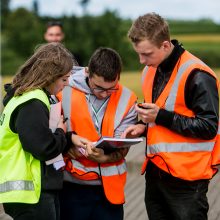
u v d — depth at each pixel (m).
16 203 4.45
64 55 4.48
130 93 4.97
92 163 4.86
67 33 40.00
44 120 4.33
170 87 4.70
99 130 4.86
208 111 4.54
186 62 4.66
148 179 4.99
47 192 4.48
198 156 4.71
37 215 4.44
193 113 4.66
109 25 41.28
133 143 4.60
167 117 4.61
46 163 4.44
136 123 4.96
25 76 4.46
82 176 4.86
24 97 4.36
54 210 4.53
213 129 4.55
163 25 4.60
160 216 4.98
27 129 4.30
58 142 4.40
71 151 4.84
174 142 4.71
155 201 4.99
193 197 4.74
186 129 4.57
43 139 4.30
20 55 43.75
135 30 4.61
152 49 4.59
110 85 4.68
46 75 4.42
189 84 4.60
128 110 4.90
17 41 43.78
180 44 4.81
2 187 4.40
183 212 4.75
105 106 4.88
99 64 4.62
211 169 4.79
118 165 4.94
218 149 4.80
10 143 4.47
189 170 4.69
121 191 4.94
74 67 5.07
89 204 4.95
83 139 4.73
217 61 38.84
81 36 40.19
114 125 4.85
